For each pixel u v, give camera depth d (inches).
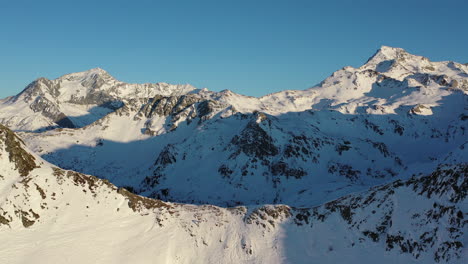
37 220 2397.9
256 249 2549.2
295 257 2439.7
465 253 1865.2
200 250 2600.9
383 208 2493.8
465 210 2047.2
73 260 2225.6
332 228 2593.5
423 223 2201.0
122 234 2568.9
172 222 2800.2
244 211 2893.7
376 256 2251.5
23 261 2113.7
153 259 2463.1
